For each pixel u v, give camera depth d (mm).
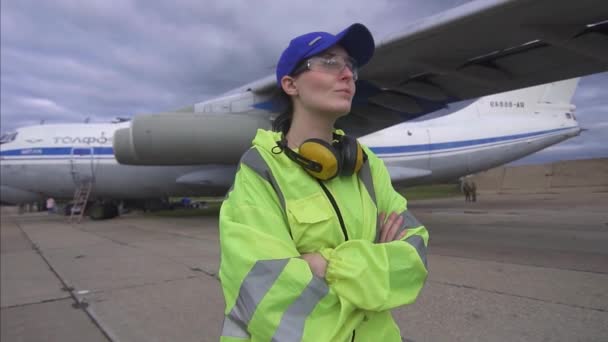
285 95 1229
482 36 5219
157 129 8438
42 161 12859
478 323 2525
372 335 1044
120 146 8844
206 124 8484
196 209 20312
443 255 4828
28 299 3676
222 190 13117
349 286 903
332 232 1000
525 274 3645
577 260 3961
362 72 6922
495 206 12531
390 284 923
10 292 3936
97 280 4305
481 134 14023
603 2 4043
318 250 994
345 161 1078
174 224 10867
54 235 9055
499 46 5570
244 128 8594
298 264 890
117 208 14633
